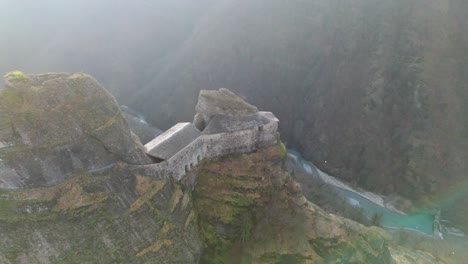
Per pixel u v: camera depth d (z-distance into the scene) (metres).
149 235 36.12
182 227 39.78
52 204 31.56
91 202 33.47
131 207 35.94
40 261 30.00
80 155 33.88
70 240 31.62
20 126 31.09
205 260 41.62
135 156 38.00
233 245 43.47
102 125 35.66
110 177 35.28
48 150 32.06
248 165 46.38
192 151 43.16
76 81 35.38
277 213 45.41
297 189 48.47
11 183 30.34
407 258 61.38
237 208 44.28
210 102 46.19
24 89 32.47
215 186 45.03
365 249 46.16
